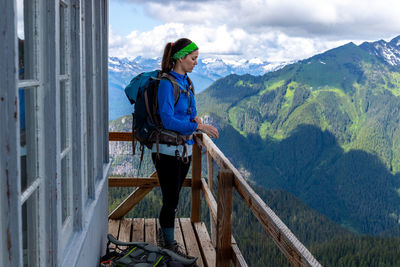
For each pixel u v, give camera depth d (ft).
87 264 6.98
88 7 7.27
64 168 5.85
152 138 8.55
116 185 14.32
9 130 3.01
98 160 9.29
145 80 8.50
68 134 5.79
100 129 9.15
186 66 8.55
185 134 8.63
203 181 13.85
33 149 4.14
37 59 4.05
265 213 6.19
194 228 13.97
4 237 3.07
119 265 8.25
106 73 10.05
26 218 4.16
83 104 7.29
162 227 9.48
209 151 11.80
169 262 8.32
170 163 8.68
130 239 13.05
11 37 2.94
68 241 5.84
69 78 5.68
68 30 5.59
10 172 3.07
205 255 11.73
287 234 5.28
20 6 3.63
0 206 3.02
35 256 4.30
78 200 6.32
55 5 4.24
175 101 8.43
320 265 4.31
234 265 8.53
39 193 4.27
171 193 9.06
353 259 251.19
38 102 4.10
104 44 9.87
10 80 2.98
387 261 241.76
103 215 10.01
